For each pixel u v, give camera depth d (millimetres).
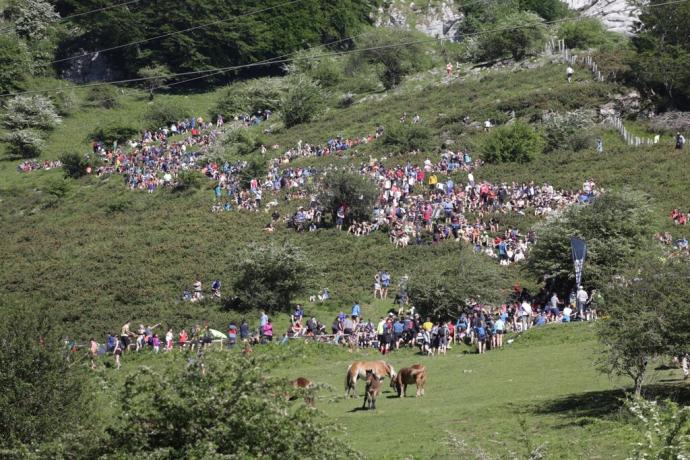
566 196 72125
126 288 67688
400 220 71875
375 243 69875
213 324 57656
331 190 75062
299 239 73312
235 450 17609
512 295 54625
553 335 45125
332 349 49094
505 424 27656
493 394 33188
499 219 69062
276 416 17891
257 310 59719
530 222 67750
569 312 48062
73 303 66250
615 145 87688
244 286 61062
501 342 45438
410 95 117250
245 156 104312
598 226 53719
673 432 17312
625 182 74188
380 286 61344
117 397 18422
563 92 100688
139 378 18500
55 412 23750
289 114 115000
